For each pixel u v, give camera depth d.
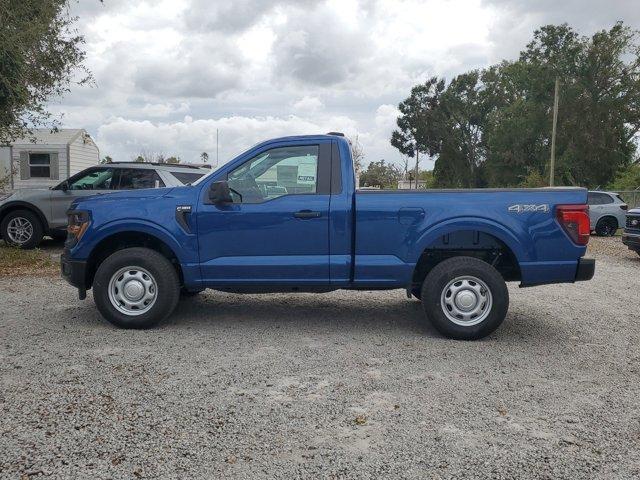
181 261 6.12
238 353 5.45
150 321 6.19
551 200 5.88
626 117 46.38
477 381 4.76
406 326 6.55
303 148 6.17
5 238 12.49
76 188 12.43
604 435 3.78
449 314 5.95
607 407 4.25
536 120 49.44
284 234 6.04
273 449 3.54
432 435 3.75
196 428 3.81
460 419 4.00
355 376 4.84
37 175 21.00
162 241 6.23
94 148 23.31
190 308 7.39
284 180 6.18
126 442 3.60
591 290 9.24
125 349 5.53
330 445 3.60
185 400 4.28
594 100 47.06
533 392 4.53
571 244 5.87
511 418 4.03
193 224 6.09
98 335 6.02
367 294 8.43
